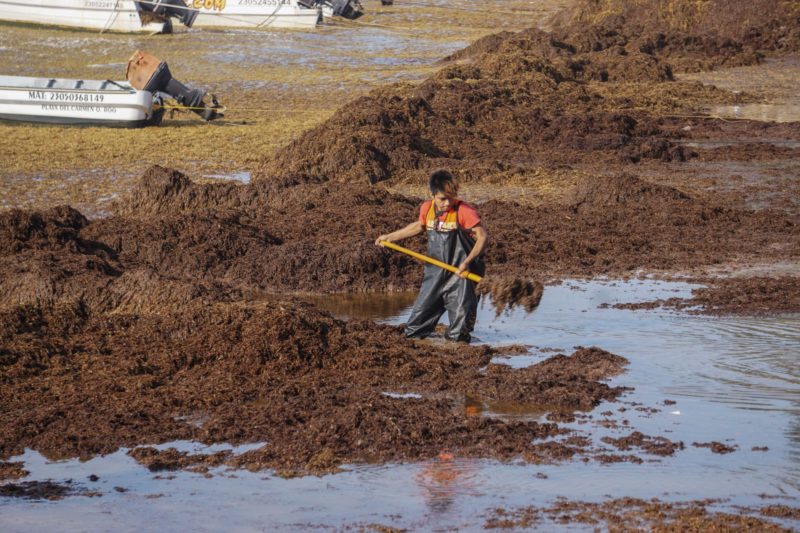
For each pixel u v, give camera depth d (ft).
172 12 451.12
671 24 423.64
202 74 337.52
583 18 450.30
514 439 62.75
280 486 56.44
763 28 409.28
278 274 111.45
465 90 249.75
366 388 73.82
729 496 53.93
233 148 211.20
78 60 361.10
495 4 599.57
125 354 80.59
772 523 50.11
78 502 54.49
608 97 279.49
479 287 95.04
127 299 90.99
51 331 85.61
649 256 121.49
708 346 82.94
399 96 241.55
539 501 53.62
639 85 314.35
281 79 329.72
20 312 86.48
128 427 66.13
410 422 64.85
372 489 55.77
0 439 64.03
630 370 76.89
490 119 231.91
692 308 96.32
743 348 82.17
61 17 439.63
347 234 127.24
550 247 124.67
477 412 68.44
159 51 388.16
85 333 85.92
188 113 258.78
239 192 149.07
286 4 469.16
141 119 234.17
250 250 118.11
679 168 190.19
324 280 110.63
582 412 68.13
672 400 70.13
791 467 57.93
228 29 465.47
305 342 80.28
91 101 233.14
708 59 374.22
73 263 97.91
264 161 187.62
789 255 120.98
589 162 198.29
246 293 105.81
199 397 71.72
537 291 88.63
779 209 151.53
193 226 122.62
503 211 148.05
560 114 244.83
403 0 607.37
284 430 65.21
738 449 60.85
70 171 182.60
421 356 81.00
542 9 574.15
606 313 95.20
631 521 50.75
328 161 178.70
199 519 52.08
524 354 82.53
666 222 140.36
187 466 59.72
